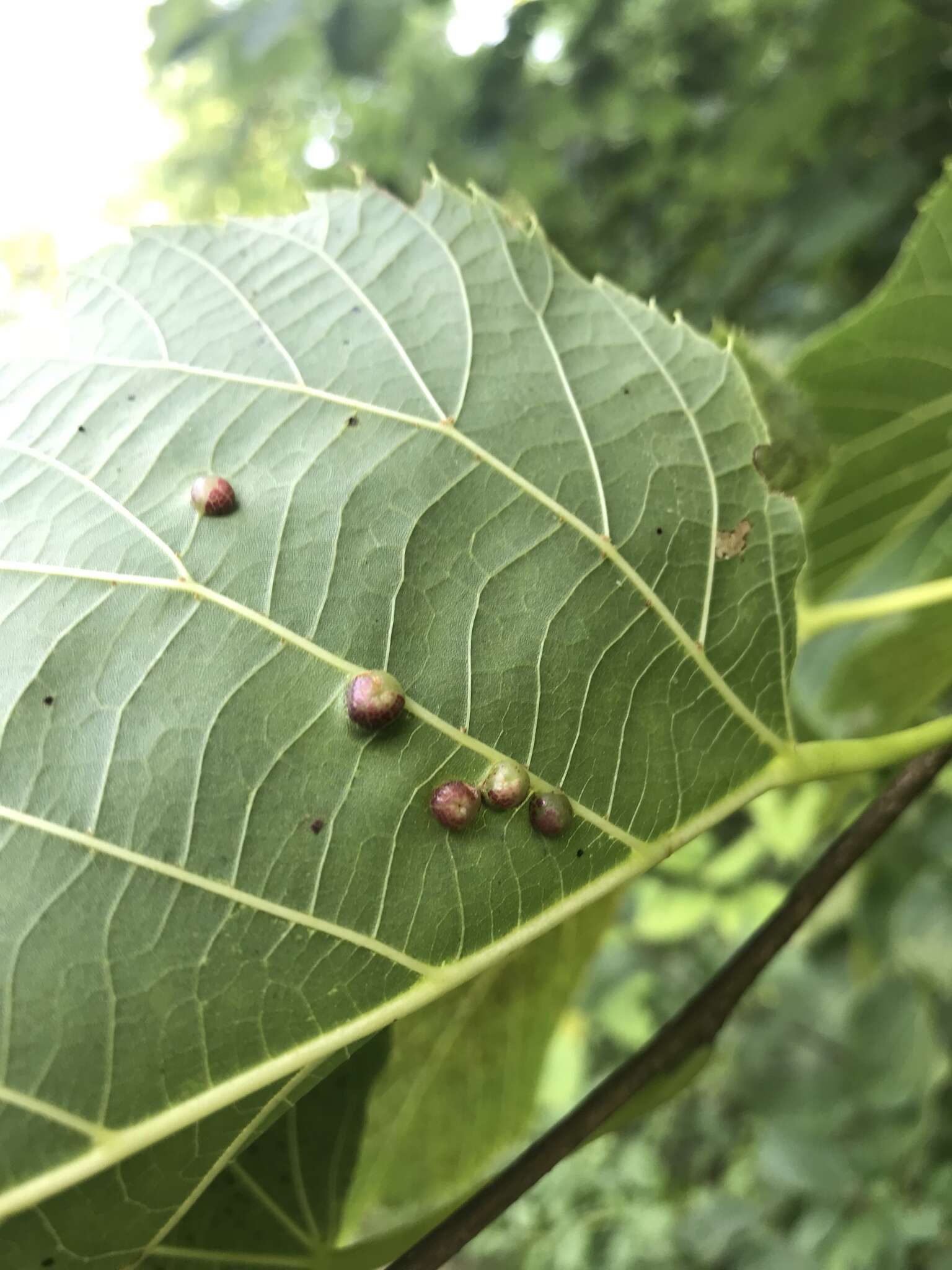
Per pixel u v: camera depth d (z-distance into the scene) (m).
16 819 0.07
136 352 0.09
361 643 0.08
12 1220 0.07
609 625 0.09
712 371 0.10
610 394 0.09
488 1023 0.13
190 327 0.09
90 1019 0.07
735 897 0.33
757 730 0.09
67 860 0.07
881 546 0.16
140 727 0.07
